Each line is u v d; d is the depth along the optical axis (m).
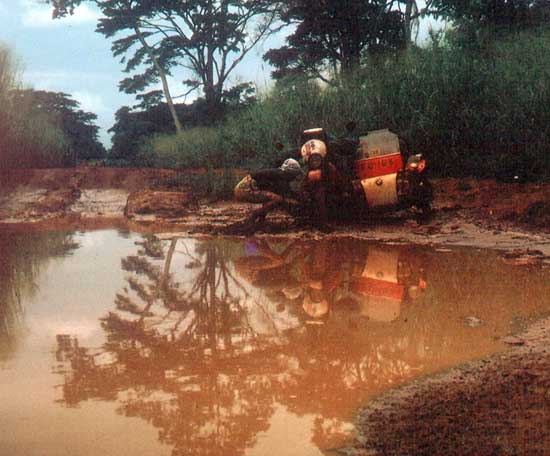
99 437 3.53
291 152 12.32
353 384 4.26
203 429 3.61
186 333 5.50
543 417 3.57
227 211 14.70
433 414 3.69
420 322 5.72
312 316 6.00
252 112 20.69
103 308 6.38
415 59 17.27
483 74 15.84
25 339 5.35
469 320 5.74
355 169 11.62
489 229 10.91
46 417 3.79
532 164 13.59
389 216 12.23
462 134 14.94
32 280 7.73
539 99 14.20
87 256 9.39
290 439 3.48
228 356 4.87
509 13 21.75
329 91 17.98
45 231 12.29
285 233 11.40
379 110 16.02
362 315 6.00
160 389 4.21
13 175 18.97
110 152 46.81
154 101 45.03
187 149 23.52
